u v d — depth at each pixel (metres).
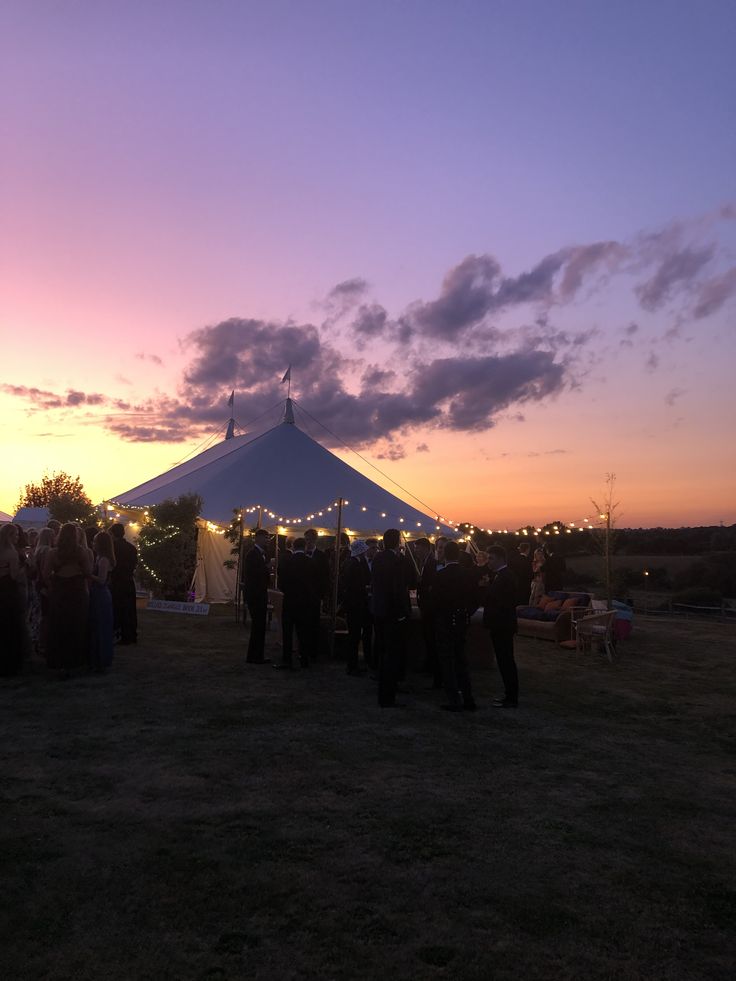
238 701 7.07
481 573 9.73
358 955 2.70
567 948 2.80
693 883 3.41
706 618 19.38
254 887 3.21
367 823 4.01
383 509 18.41
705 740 6.21
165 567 17.02
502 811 4.28
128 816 4.01
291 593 9.16
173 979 2.51
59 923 2.86
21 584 8.16
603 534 21.48
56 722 6.05
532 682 8.77
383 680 7.05
